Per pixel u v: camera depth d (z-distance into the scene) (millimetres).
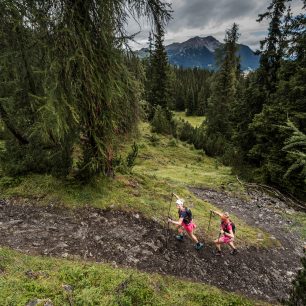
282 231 13469
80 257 7312
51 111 8094
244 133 22719
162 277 7430
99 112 9570
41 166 11008
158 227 9781
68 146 10312
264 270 9562
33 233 8023
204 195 18125
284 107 17625
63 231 8398
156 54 42719
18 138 11797
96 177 11008
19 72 10008
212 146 38188
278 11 21953
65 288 5480
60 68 8289
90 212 9594
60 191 10234
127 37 9328
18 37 9320
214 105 43188
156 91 44000
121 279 6262
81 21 8828
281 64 19391
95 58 8805
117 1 8648
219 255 9461
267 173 18812
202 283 7844
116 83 9188
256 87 23297
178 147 37219
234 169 22891
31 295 5043
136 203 10680
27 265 6137
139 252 8242
